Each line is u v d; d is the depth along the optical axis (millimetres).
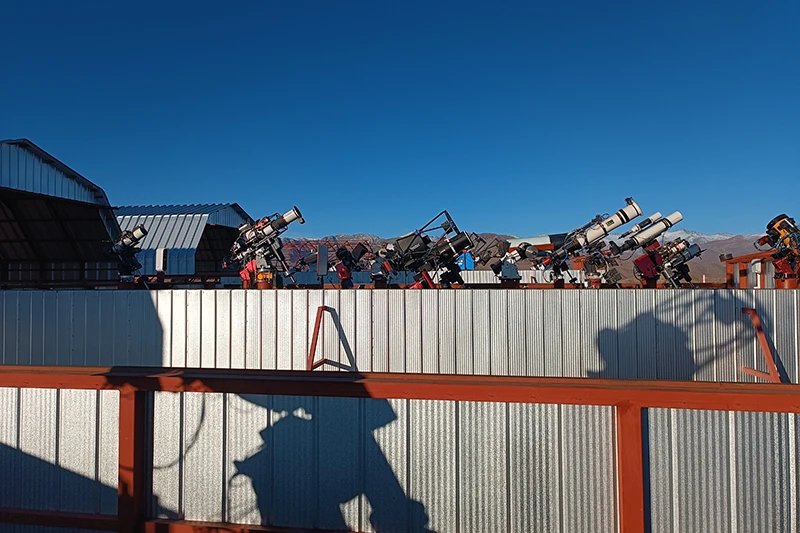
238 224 23234
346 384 3092
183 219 19922
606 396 2916
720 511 2953
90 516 3498
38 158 12688
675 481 2980
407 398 3041
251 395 3551
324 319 7941
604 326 7391
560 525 3203
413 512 3402
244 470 3541
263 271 9734
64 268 17766
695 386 2951
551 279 13070
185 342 8219
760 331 6656
